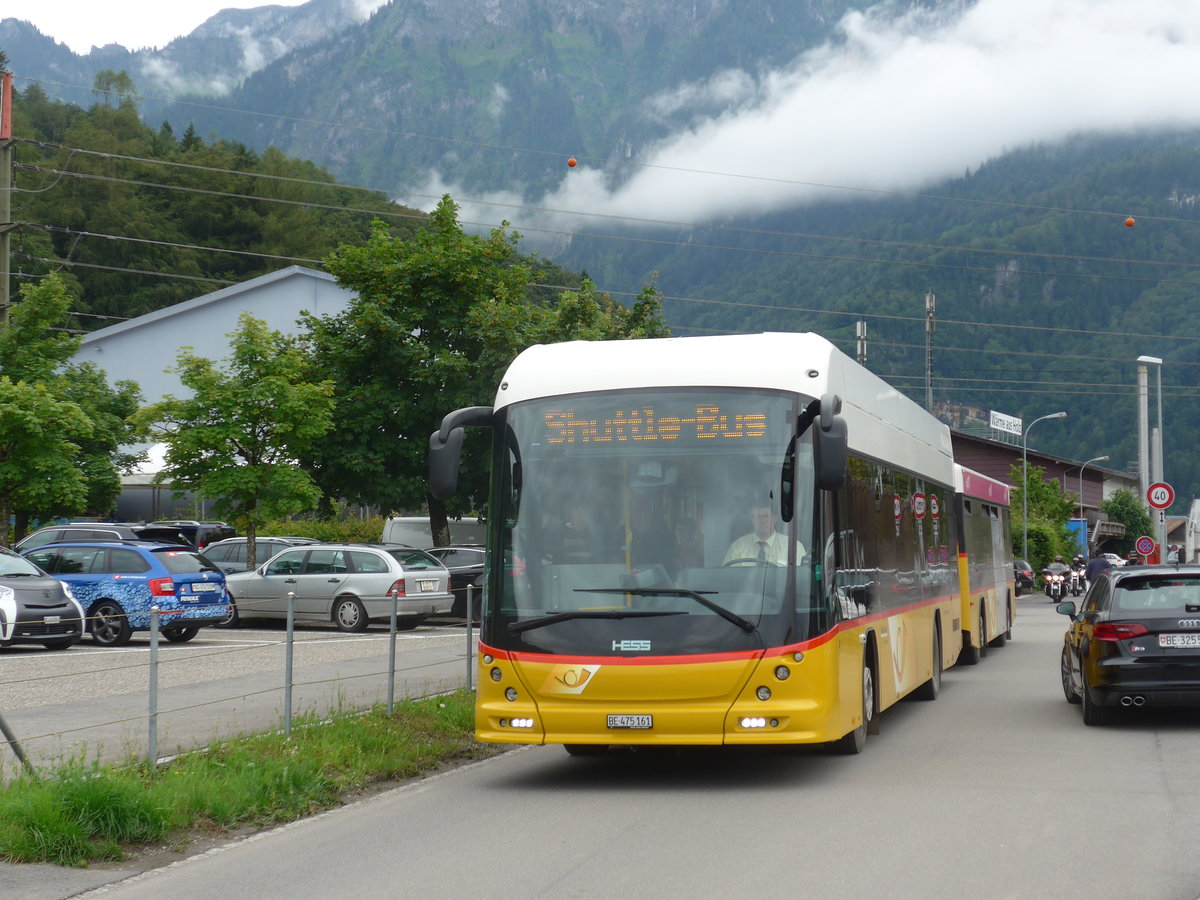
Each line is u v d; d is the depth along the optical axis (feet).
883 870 25.20
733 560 34.96
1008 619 94.48
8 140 113.91
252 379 103.19
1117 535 338.95
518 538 36.09
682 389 36.52
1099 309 505.66
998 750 41.73
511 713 35.17
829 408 33.73
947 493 66.13
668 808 32.60
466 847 28.27
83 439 123.95
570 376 37.37
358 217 314.35
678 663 34.27
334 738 39.81
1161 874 24.79
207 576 78.48
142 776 32.40
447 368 113.80
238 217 282.97
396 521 136.05
